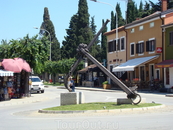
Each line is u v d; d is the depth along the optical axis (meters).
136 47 38.62
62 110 13.98
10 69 22.72
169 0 54.75
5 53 26.25
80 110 13.57
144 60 34.38
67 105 15.80
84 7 69.69
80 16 69.50
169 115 12.21
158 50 33.28
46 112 14.38
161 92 30.56
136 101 15.43
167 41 32.62
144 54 36.94
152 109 14.14
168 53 32.44
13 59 23.78
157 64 32.06
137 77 38.41
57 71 56.66
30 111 16.06
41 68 26.30
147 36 36.38
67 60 55.31
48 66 57.44
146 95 26.61
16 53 25.38
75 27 72.25
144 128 9.29
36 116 13.45
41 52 25.75
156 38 34.59
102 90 36.75
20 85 26.33
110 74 14.94
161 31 33.72
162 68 33.03
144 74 36.81
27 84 26.42
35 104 21.33
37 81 33.78
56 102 22.23
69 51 70.62
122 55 42.16
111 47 45.53
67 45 72.00
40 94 31.27
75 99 16.11
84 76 53.16
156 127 9.43
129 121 10.73
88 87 46.22
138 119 11.17
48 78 75.81
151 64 35.22
